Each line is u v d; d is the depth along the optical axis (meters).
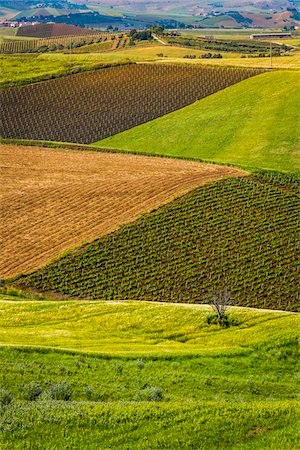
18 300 109.75
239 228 149.38
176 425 51.00
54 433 48.75
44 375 64.44
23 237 145.00
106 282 128.50
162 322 91.00
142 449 47.66
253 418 52.78
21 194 168.38
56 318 93.00
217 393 65.50
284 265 135.62
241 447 48.78
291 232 148.25
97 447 47.56
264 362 77.75
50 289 125.56
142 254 138.25
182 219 152.88
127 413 52.16
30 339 80.75
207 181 174.88
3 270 131.50
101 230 147.88
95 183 176.25
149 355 75.00
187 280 129.38
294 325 89.25
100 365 70.56
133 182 176.25
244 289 127.12
